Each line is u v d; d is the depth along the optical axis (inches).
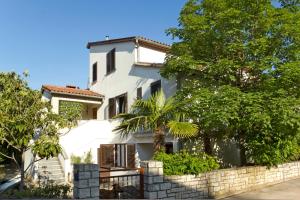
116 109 906.7
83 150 765.3
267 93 514.9
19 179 631.2
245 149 582.9
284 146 568.4
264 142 548.4
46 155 526.3
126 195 427.2
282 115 464.1
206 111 512.1
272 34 551.5
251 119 476.1
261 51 539.8
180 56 601.3
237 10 540.7
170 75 634.2
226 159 678.5
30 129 534.3
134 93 834.8
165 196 419.8
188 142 647.1
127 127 536.7
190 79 647.8
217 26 564.4
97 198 370.0
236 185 509.7
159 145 522.9
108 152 762.2
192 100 539.8
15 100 536.1
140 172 418.6
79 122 766.5
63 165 678.5
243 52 567.2
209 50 601.6
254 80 584.4
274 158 567.5
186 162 456.4
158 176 417.7
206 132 585.9
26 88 557.3
